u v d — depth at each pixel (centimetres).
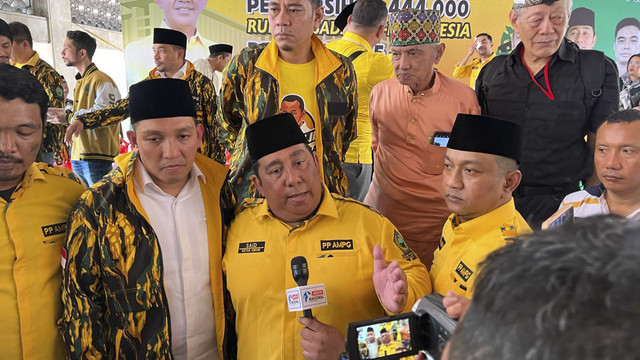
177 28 566
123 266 154
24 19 680
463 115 153
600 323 33
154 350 156
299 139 159
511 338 36
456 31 548
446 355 45
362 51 352
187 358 165
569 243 39
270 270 160
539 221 263
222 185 175
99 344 155
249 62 249
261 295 160
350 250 160
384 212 292
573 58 254
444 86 272
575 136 257
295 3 233
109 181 158
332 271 158
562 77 254
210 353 170
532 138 260
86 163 487
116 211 155
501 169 151
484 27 546
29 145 147
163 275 158
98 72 474
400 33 255
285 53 246
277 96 245
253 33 569
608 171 173
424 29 253
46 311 158
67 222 160
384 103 284
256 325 162
